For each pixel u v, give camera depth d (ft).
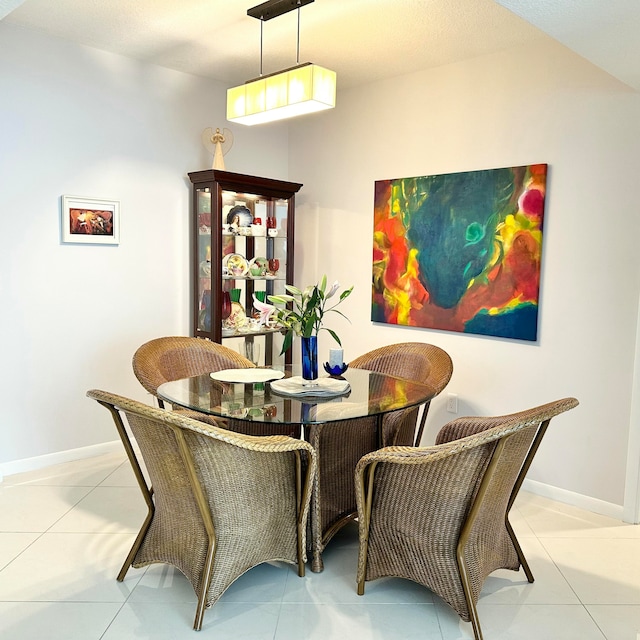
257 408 7.43
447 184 11.62
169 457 6.57
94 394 6.66
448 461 6.33
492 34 10.04
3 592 7.20
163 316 13.00
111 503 9.75
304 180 14.66
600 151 9.59
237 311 13.43
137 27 10.33
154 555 7.25
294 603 7.13
